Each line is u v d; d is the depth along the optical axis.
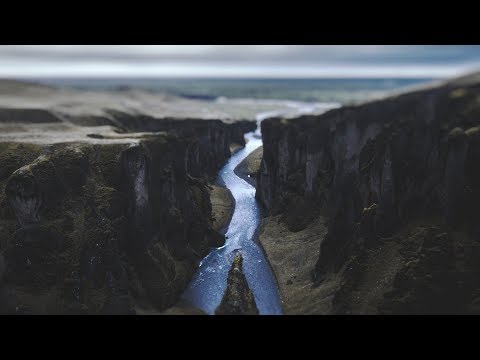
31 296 73.38
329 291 80.25
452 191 75.75
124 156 87.12
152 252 87.88
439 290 69.25
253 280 91.38
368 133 93.38
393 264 76.25
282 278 90.88
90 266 76.88
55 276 75.31
